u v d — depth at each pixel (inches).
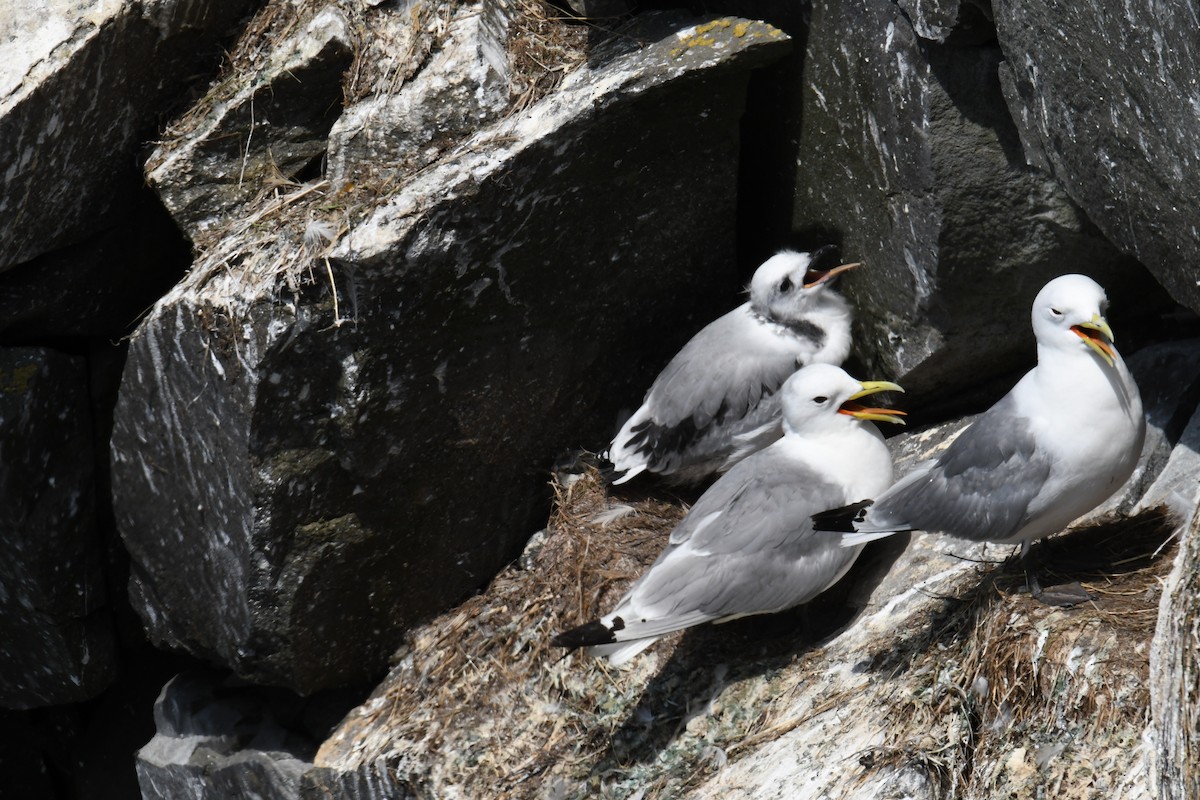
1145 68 319.0
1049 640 321.1
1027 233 403.5
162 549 462.0
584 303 457.7
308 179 463.5
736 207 474.0
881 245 431.5
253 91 455.8
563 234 437.4
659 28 443.8
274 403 416.2
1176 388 396.2
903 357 440.1
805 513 383.9
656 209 452.1
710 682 403.2
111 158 468.4
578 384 471.2
